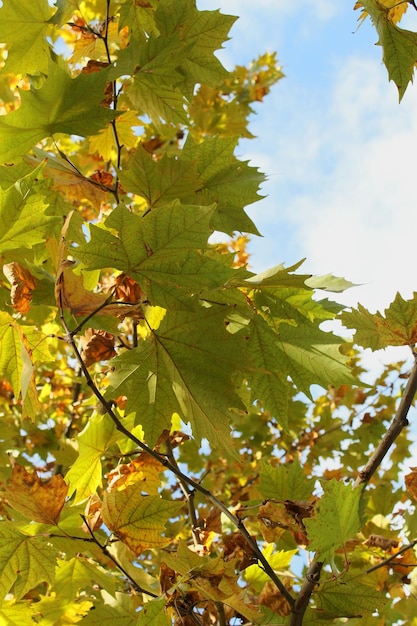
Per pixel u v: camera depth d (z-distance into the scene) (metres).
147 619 1.38
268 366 1.50
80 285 1.35
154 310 1.47
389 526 1.99
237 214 1.59
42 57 1.70
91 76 1.49
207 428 1.41
